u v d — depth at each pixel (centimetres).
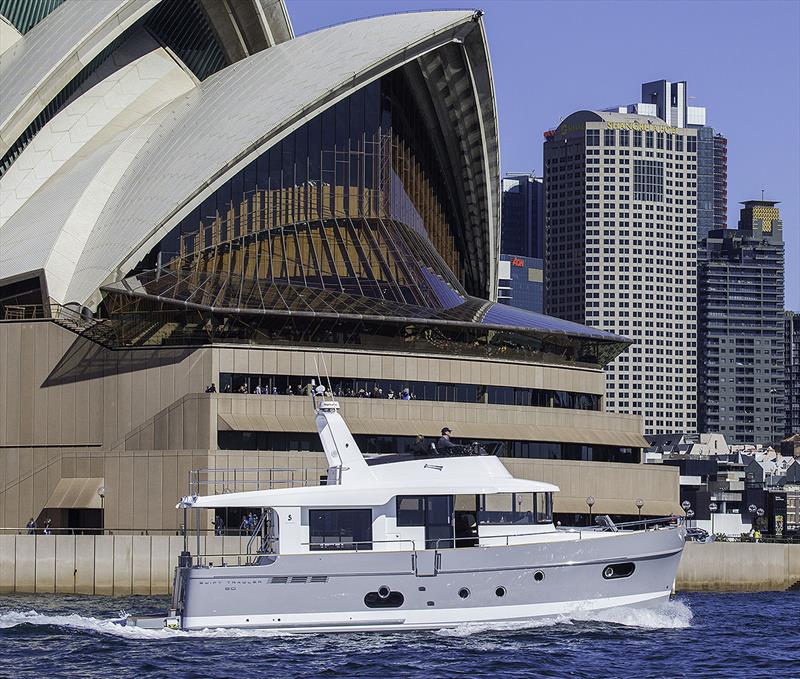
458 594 5503
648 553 5750
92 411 9619
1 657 5141
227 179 10519
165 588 8175
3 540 8162
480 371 10150
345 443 5659
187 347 9469
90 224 10425
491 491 5641
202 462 8938
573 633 5578
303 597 5456
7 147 10675
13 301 10081
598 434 10462
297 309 9681
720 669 5162
